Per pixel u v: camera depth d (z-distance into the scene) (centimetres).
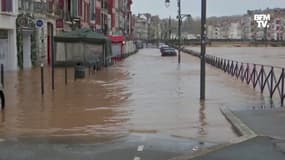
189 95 1920
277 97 1870
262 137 1009
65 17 5031
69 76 2944
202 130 1141
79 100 1752
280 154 872
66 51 3909
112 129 1165
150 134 1092
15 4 3459
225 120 1275
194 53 7725
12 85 2314
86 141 1016
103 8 8331
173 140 1020
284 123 1170
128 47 7912
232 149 915
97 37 4028
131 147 950
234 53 11094
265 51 13338
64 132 1129
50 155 886
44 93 1978
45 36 4197
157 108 1533
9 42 3431
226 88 2248
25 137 1067
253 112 1353
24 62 3781
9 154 895
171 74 3272
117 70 3734
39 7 3984
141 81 2639
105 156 877
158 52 10381
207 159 842
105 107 1566
